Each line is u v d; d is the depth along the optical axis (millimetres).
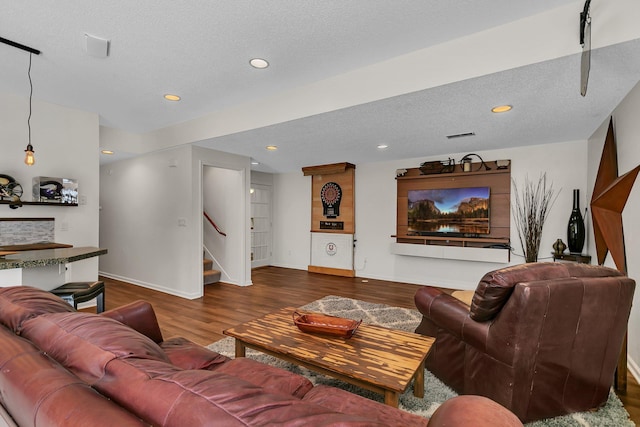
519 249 4410
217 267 5445
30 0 1812
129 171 5164
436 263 5094
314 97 3008
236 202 5148
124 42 2275
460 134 3764
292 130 3543
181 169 4387
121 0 1825
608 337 1721
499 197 4559
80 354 751
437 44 2359
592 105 2756
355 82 2756
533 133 3703
